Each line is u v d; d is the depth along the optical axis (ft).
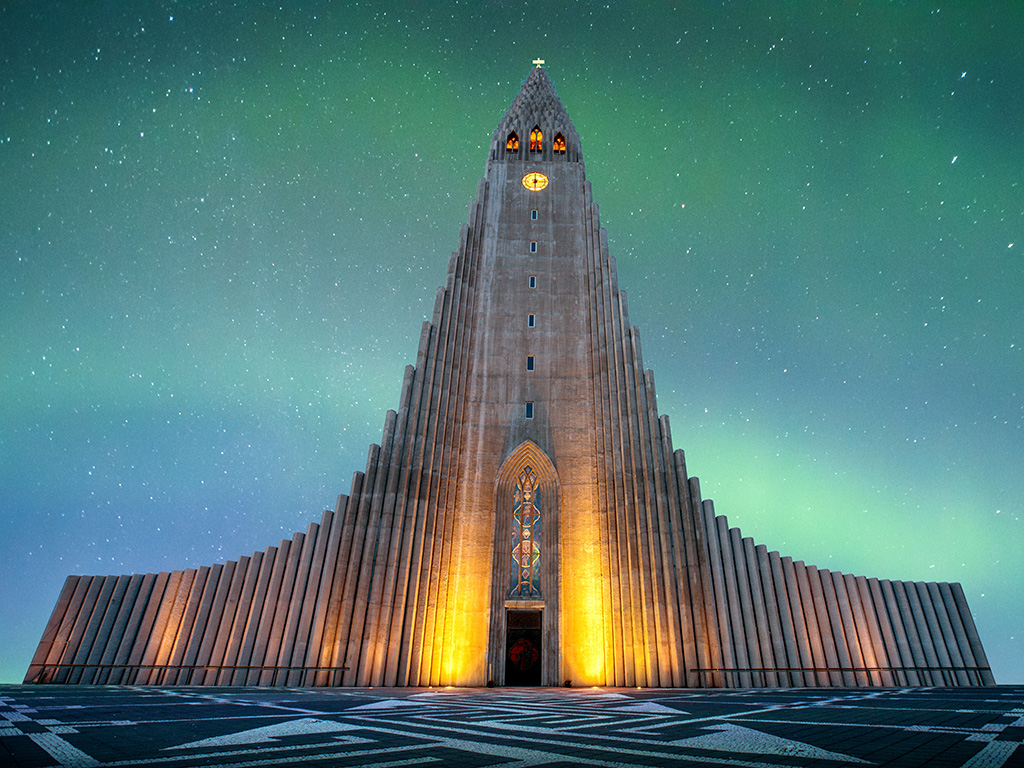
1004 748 23.86
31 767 19.15
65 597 107.04
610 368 125.59
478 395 126.52
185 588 106.93
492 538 114.21
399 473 114.01
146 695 59.47
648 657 100.48
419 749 24.03
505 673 104.53
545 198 150.41
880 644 107.65
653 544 107.45
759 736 28.50
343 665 98.02
